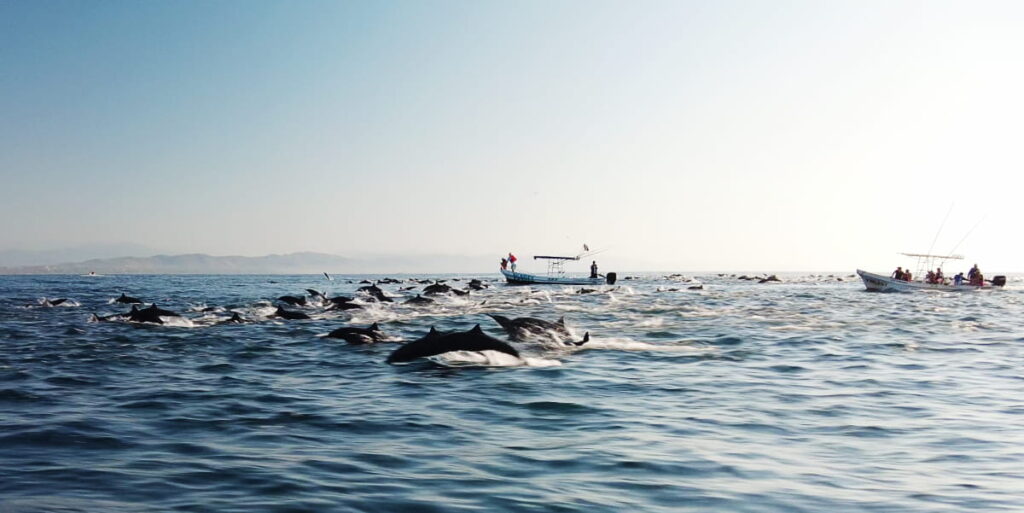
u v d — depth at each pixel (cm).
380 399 1331
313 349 2103
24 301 4872
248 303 4762
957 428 1100
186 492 775
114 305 4422
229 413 1205
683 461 910
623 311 3672
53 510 712
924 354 1989
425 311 3684
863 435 1055
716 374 1634
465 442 1011
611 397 1352
